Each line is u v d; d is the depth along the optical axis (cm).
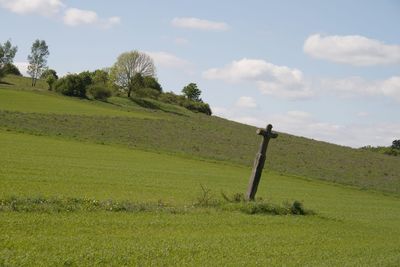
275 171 5638
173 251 1354
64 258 1150
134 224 1653
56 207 1744
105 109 10012
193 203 2327
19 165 3109
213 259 1326
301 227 2012
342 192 4650
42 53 15962
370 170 7212
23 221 1483
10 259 1092
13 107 7869
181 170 4300
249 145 7812
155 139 6850
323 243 1738
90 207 1842
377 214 3155
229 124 11450
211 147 6956
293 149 8156
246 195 2473
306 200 3438
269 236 1736
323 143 10000
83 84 12288
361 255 1609
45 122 6669
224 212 2145
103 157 4391
